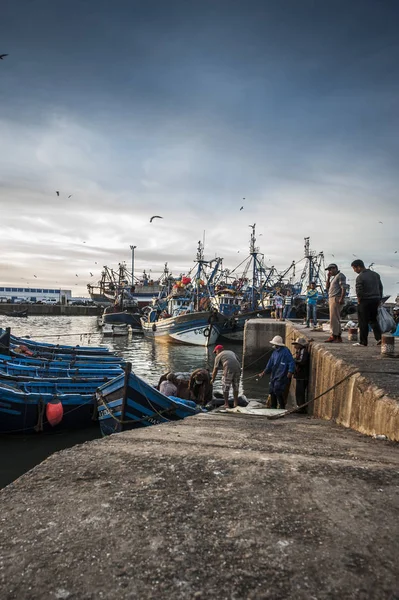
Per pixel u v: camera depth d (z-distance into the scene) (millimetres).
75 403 10359
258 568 1562
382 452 3264
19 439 9781
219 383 17000
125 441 3537
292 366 8891
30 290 121750
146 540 1763
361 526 1879
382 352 6762
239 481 2447
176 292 42062
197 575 1524
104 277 86062
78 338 40219
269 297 44000
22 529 1861
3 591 1446
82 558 1630
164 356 27391
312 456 3076
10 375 11094
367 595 1407
